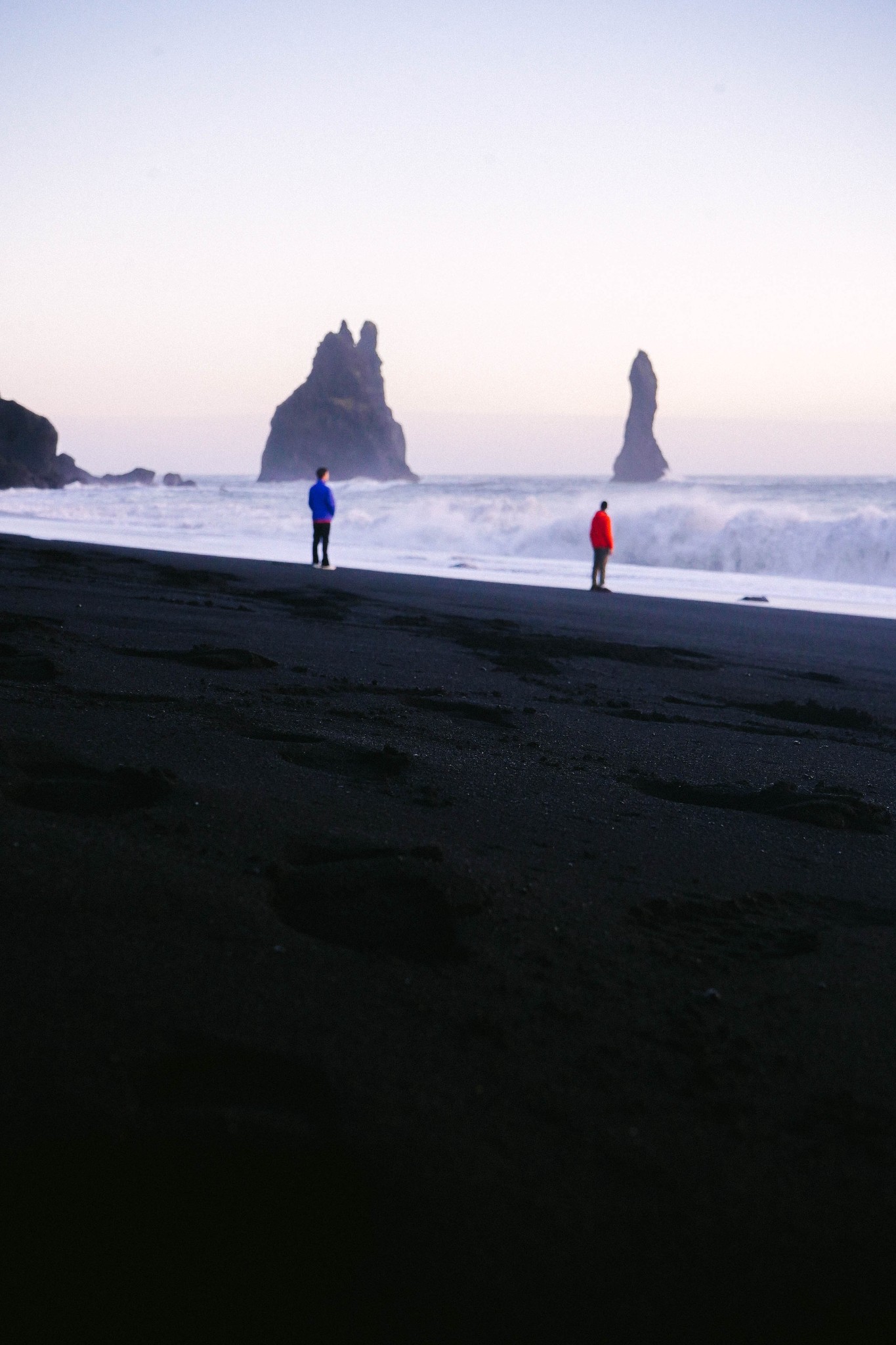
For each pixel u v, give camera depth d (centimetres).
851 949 241
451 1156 141
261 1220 126
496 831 314
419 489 9269
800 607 1543
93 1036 162
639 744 491
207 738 401
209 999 179
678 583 1914
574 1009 193
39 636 657
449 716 524
